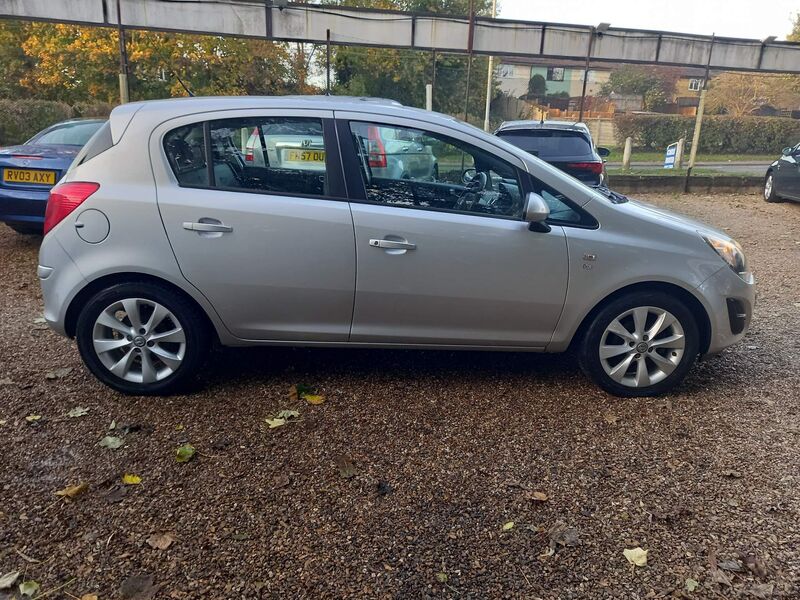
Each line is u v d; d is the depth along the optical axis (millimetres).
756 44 13680
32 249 7457
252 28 11836
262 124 3557
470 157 3646
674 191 13781
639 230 3662
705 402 3775
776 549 2508
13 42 26188
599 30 13133
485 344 3777
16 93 26391
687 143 28547
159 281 3574
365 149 3596
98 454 3123
